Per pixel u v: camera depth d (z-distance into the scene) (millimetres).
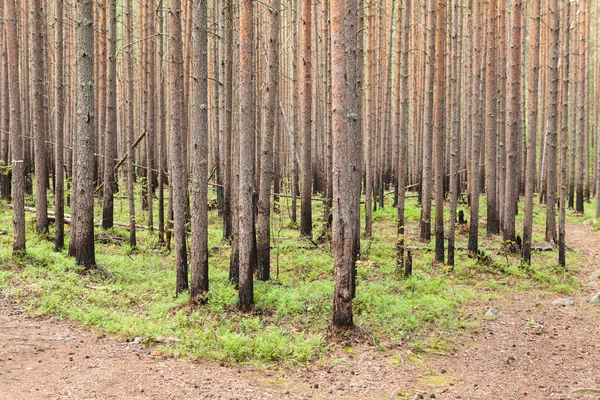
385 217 19688
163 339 7953
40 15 12172
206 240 9555
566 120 13461
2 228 14648
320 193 25469
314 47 24188
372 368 7344
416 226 18250
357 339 8227
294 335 8281
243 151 9203
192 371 6949
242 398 6156
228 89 13906
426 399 6422
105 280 10914
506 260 14133
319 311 9258
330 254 13922
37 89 12766
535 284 12586
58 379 6414
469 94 22172
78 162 11148
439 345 8461
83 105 10992
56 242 12695
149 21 18656
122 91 27297
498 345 8602
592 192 36312
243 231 9211
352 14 8203
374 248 14719
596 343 8680
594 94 31156
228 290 10094
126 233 15766
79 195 11156
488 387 6867
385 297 10297
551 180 16625
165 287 10719
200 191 9367
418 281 11758
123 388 6246
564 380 7121
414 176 25953
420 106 25219
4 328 8180
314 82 25391
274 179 21984
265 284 10758
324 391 6543
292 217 17859
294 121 18781
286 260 13281
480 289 12008
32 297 9578
